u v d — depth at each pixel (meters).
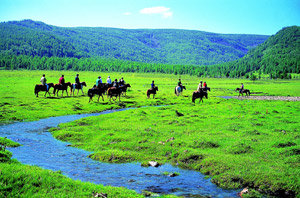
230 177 11.64
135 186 10.84
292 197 10.23
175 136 18.89
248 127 21.09
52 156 14.59
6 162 11.33
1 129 21.14
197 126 22.09
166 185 11.12
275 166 12.72
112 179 11.55
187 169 13.41
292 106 36.34
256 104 39.62
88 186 9.62
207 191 10.62
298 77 190.62
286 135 18.06
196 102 43.34
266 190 10.70
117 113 29.28
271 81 149.38
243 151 15.05
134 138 18.36
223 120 24.53
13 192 8.31
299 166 12.66
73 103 36.38
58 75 137.50
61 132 19.92
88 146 16.83
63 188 9.10
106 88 45.16
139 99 45.38
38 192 8.59
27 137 18.83
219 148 16.09
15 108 29.88
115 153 14.89
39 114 28.14
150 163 13.84
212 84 115.44
